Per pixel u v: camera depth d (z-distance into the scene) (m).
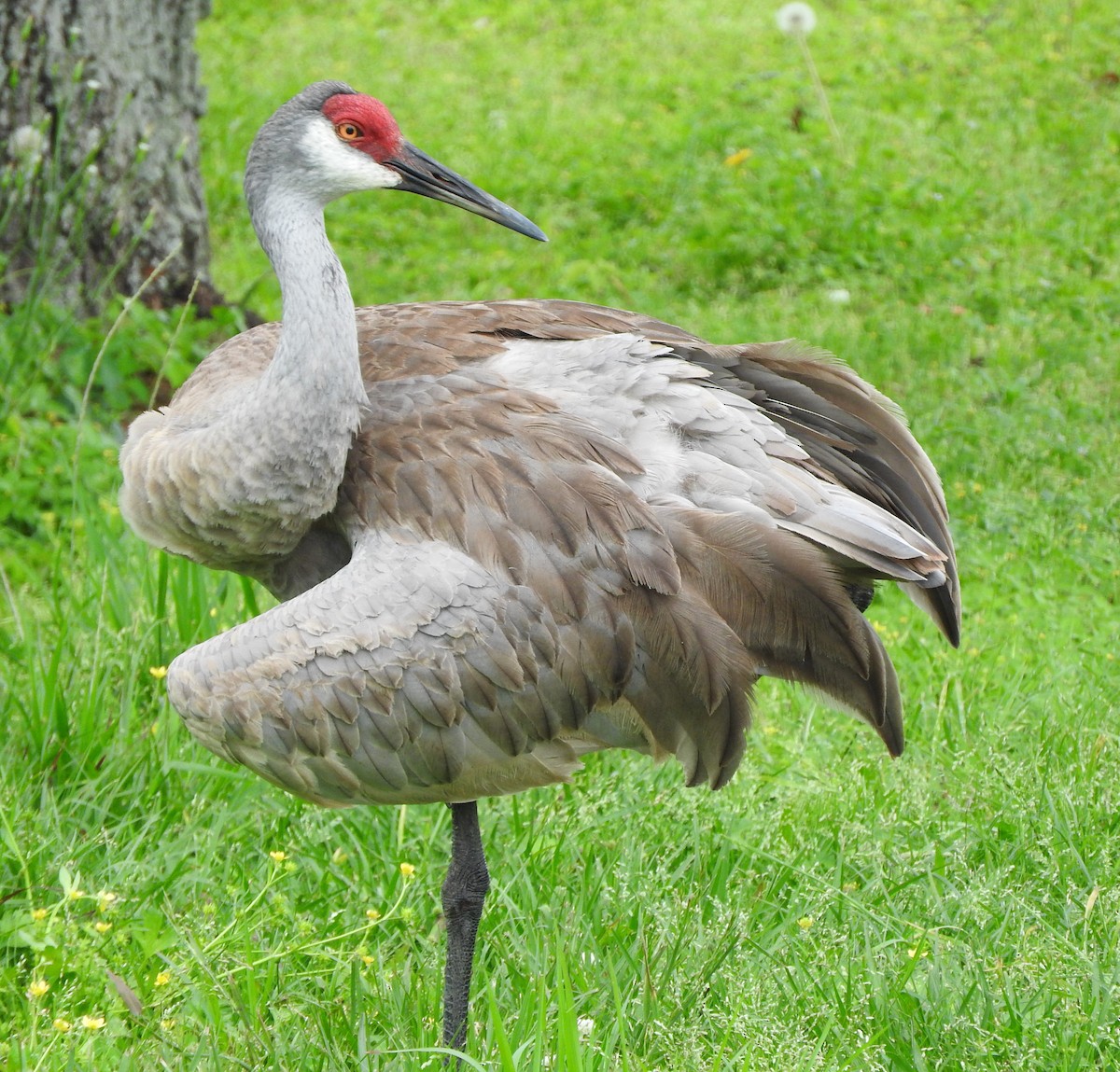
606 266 17.70
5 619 11.13
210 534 7.91
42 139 12.76
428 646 7.15
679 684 7.20
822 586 7.20
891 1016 7.20
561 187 19.95
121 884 8.20
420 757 7.35
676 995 7.46
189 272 14.96
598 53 24.69
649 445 7.47
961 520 12.96
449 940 7.74
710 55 24.25
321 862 8.70
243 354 8.68
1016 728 9.72
